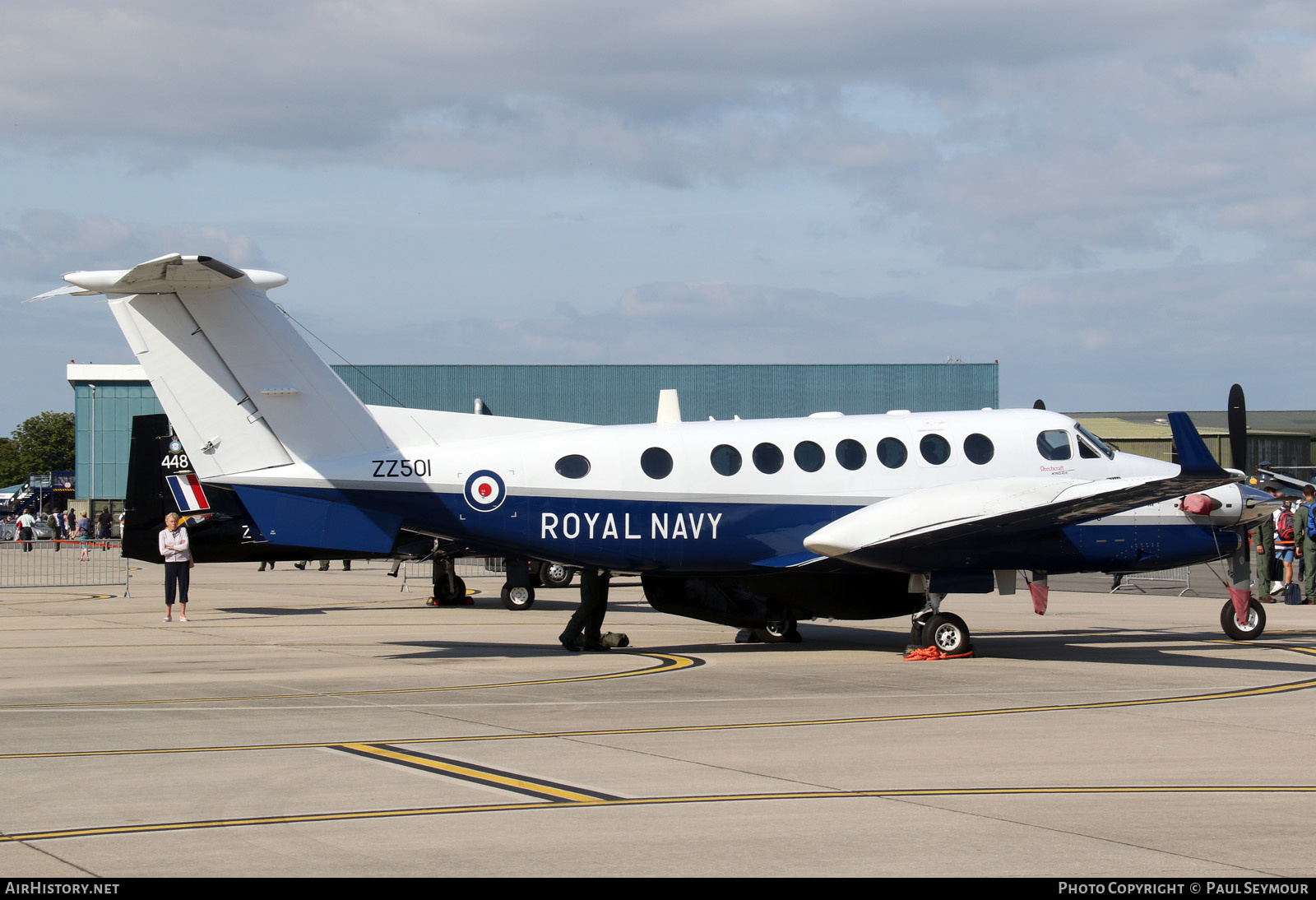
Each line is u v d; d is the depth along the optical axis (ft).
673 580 153.48
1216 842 58.65
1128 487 127.34
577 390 489.67
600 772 75.05
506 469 140.15
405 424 141.69
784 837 59.57
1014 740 86.17
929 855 56.49
